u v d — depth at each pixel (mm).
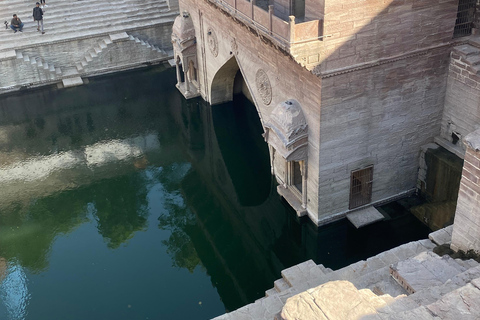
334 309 7594
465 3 15969
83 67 30641
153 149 24984
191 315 16250
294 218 19391
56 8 31781
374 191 18203
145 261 18484
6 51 29219
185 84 27797
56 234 19953
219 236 19688
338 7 14188
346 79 15414
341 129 16281
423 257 11742
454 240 13383
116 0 32812
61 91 29828
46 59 30438
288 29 14445
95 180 23031
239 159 23875
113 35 30969
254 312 11812
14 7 31469
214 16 22641
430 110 17297
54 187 22578
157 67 31938
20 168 23859
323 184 17172
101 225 20391
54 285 17516
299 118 16656
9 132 26406
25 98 29266
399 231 17797
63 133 26250
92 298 16938
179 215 20828
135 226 20250
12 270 18234
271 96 19078
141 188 22469
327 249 18234
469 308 8164
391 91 16281
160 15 32500
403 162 18016
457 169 16609
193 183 22688
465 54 15914
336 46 14742
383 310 7910
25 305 16766
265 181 22344
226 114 26734
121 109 28031
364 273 13070
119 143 25453
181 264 18375
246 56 20328
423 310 7832
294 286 13188
